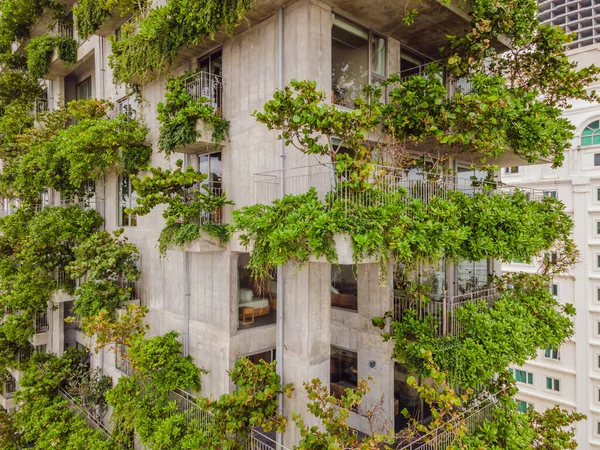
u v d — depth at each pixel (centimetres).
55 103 1773
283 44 835
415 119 804
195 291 1077
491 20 858
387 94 954
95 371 1484
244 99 937
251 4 791
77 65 1636
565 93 966
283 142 841
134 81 1185
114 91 1411
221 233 948
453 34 952
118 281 1296
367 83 914
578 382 2167
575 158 2184
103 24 1312
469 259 773
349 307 1083
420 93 808
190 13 879
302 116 634
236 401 791
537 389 2348
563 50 923
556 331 921
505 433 802
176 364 999
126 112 1365
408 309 872
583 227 2148
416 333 809
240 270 1023
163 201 927
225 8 808
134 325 1137
